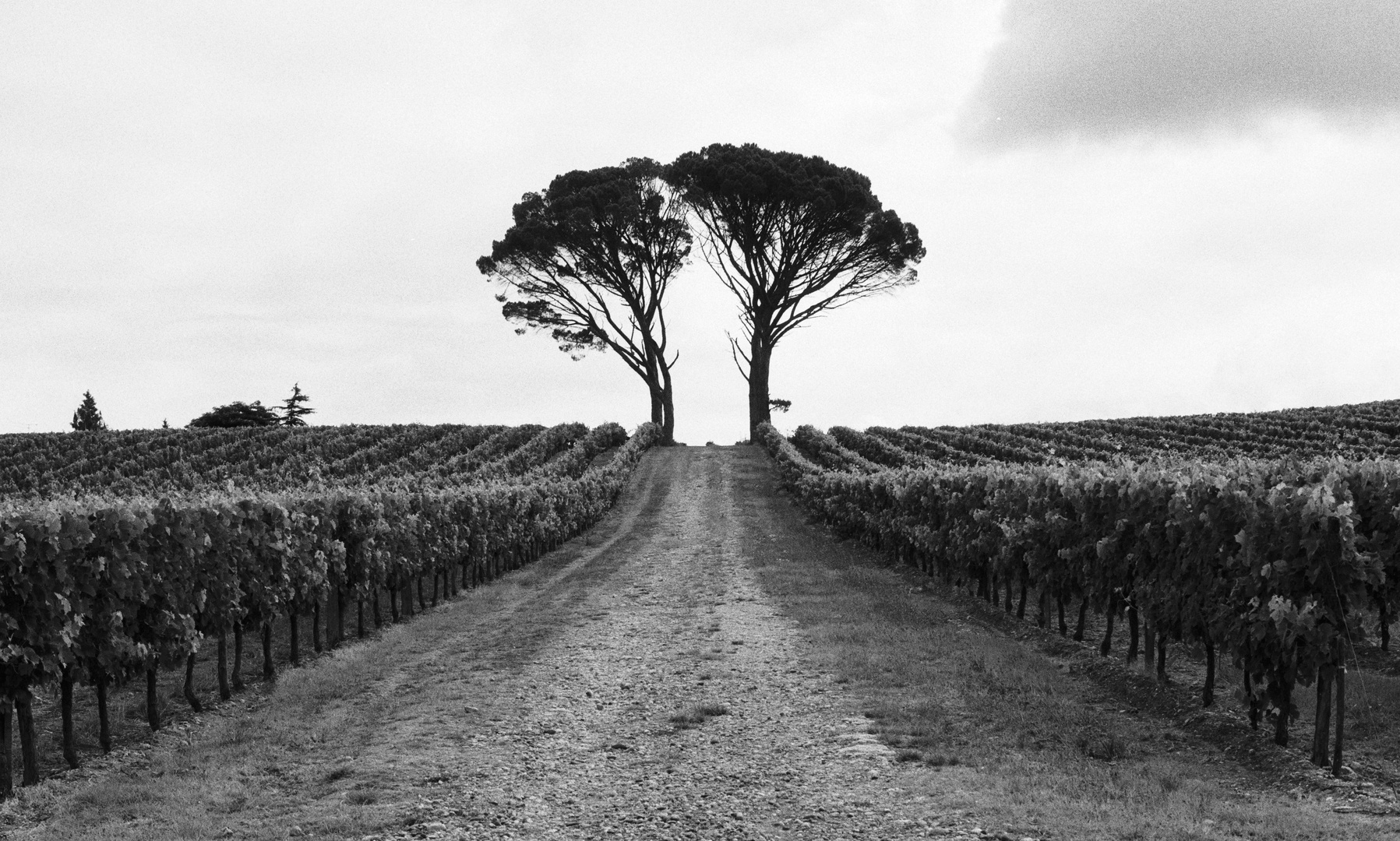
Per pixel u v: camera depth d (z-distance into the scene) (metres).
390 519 19.05
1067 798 7.62
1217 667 12.57
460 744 10.05
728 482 50.56
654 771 8.95
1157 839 6.65
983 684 11.71
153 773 9.72
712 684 12.28
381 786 8.73
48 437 62.59
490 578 26.47
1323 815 7.32
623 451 53.06
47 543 9.59
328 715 11.63
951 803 7.56
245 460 56.53
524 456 52.50
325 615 20.38
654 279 67.12
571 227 62.09
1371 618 12.84
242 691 13.45
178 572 11.80
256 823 7.92
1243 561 9.70
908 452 54.44
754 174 60.94
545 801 8.24
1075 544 14.81
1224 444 49.69
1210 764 9.00
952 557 20.12
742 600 19.56
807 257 64.19
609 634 16.33
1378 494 11.24
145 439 61.03
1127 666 12.90
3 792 9.12
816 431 64.62
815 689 11.72
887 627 15.80
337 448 59.34
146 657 11.22
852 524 30.03
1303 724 9.92
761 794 8.12
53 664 9.56
